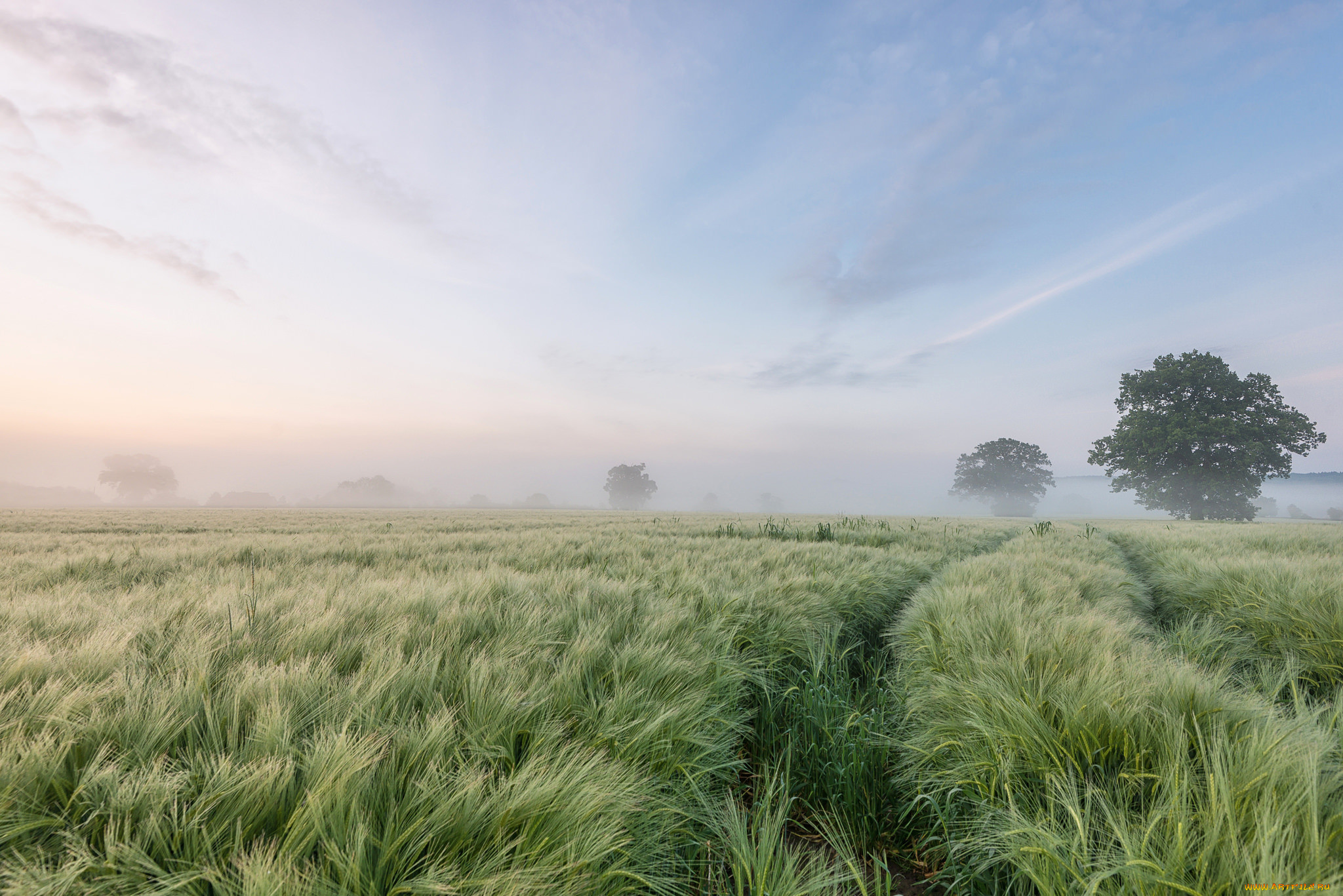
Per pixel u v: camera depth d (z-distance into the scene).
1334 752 2.08
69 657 2.68
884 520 25.73
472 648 3.01
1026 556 8.73
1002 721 2.55
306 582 5.33
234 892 1.44
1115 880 1.74
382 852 1.55
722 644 3.94
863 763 2.86
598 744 2.32
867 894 2.25
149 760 1.88
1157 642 4.69
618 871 1.75
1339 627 4.15
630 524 22.41
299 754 1.93
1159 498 52.84
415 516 35.19
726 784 2.90
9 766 1.70
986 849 2.09
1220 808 1.66
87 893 1.43
